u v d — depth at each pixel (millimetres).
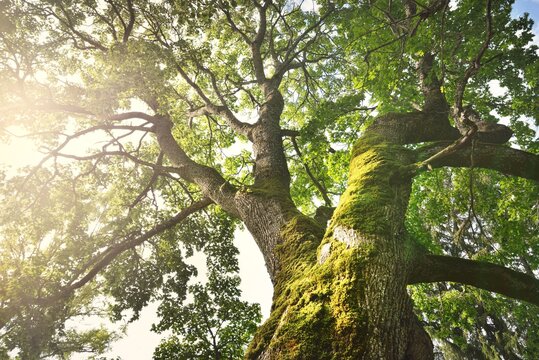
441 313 13266
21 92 8547
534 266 11586
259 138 8859
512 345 14422
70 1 9984
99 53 8539
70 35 11156
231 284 11461
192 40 9523
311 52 15109
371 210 3945
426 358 3324
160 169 9234
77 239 10148
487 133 6645
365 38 8625
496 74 10031
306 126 9727
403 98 10070
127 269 11336
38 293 8164
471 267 4391
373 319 2812
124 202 12680
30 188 9344
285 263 4461
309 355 2635
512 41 7820
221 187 7359
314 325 2832
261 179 7336
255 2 13062
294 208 5855
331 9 13422
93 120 11289
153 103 11117
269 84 11625
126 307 10891
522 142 10156
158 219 12289
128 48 7977
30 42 9070
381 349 2674
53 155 9352
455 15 6902
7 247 9375
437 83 7500
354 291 2986
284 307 3414
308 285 3387
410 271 3877
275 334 2996
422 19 5645
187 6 7547
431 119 6816
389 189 4441
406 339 3113
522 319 13758
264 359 2898
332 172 11398
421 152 5898
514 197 10016
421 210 13469
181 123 13109
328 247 3736
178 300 11133
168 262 11414
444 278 4387
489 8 4262
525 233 10289
